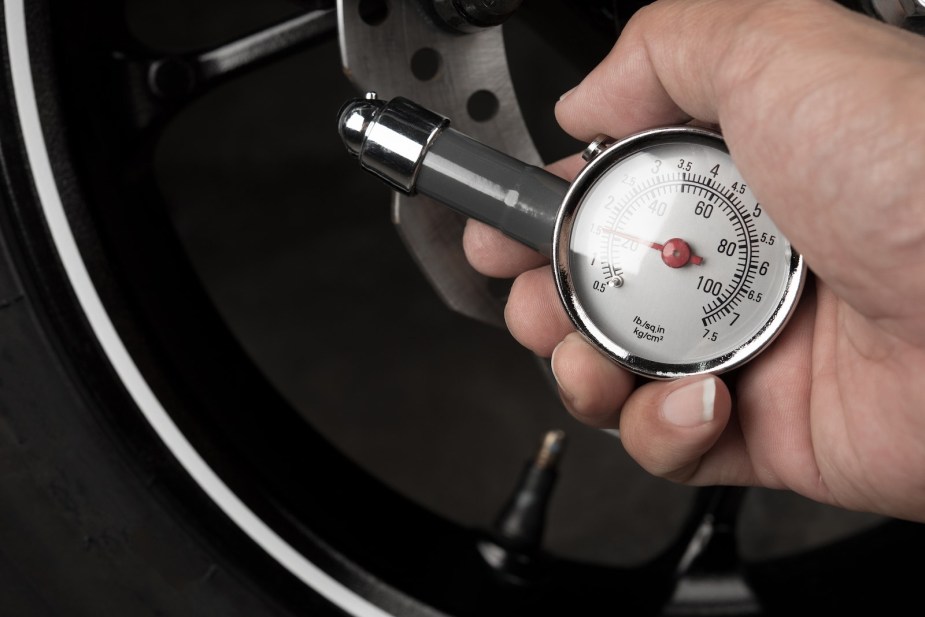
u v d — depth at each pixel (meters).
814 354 0.32
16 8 0.33
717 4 0.30
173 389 0.35
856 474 0.31
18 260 0.33
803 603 0.40
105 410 0.34
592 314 0.31
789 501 0.57
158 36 0.68
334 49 0.71
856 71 0.28
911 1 0.32
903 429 0.30
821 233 0.29
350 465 0.40
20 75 0.33
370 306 0.64
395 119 0.30
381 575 0.37
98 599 0.34
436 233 0.34
